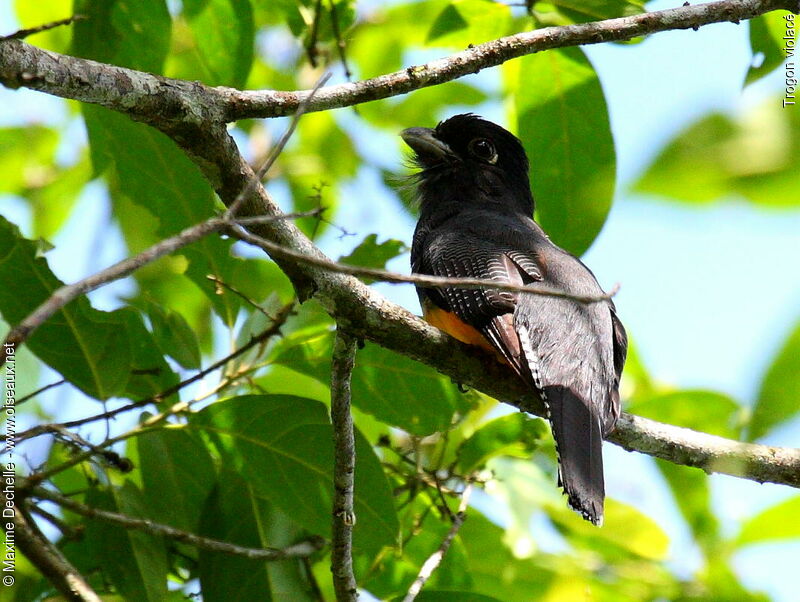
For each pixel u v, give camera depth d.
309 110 8.31
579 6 10.66
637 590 12.27
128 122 10.47
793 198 5.15
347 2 12.71
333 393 8.62
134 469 10.81
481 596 9.54
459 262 10.67
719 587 12.12
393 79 8.57
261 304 10.72
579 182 11.39
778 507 11.98
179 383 9.75
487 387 9.88
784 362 9.78
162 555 9.78
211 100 7.99
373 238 10.43
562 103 11.30
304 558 10.12
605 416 9.69
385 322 9.07
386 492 9.48
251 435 9.64
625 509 12.58
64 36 13.36
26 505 8.80
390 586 10.97
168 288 15.11
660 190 5.24
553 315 10.21
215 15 11.34
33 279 9.41
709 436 9.80
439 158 13.38
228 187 8.27
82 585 8.34
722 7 9.34
